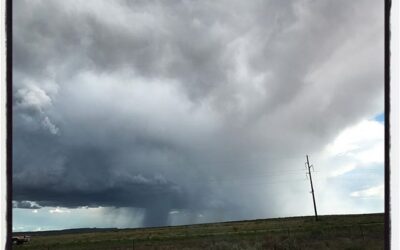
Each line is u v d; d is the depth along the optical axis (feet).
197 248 115.14
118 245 151.94
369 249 85.56
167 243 142.00
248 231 194.90
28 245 203.00
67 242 221.25
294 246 97.66
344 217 276.00
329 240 106.63
